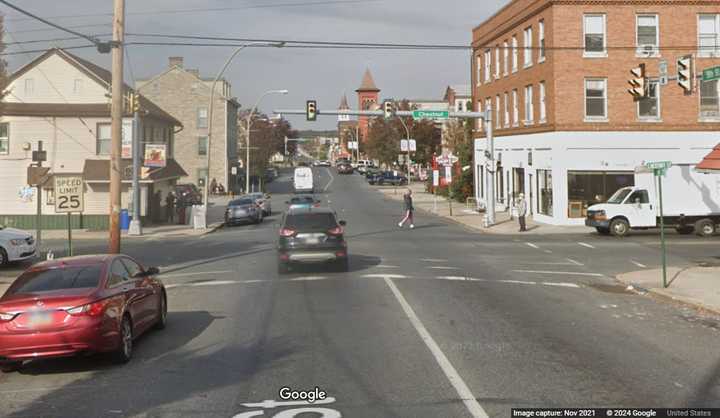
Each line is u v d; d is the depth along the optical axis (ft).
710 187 98.68
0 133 126.11
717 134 114.21
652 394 25.31
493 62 154.10
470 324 38.68
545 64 118.52
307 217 60.39
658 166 53.72
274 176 344.28
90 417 23.72
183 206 137.28
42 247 92.58
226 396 25.72
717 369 29.07
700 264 68.59
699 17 114.73
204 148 234.17
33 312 29.22
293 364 30.22
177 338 36.63
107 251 86.43
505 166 146.00
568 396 25.03
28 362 32.42
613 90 114.21
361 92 541.75
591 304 46.34
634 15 114.21
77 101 130.21
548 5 115.65
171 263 74.23
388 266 65.92
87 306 29.63
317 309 43.78
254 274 62.34
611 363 30.04
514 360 30.48
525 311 43.14
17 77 129.49
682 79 72.49
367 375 28.17
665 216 98.53
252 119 279.08
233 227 132.87
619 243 90.38
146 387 27.40
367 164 404.98
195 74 252.21
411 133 305.73
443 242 92.12
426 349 32.55
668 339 35.32
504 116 146.72
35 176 68.13
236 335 36.81
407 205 119.44
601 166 114.42
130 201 127.34
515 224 118.52
